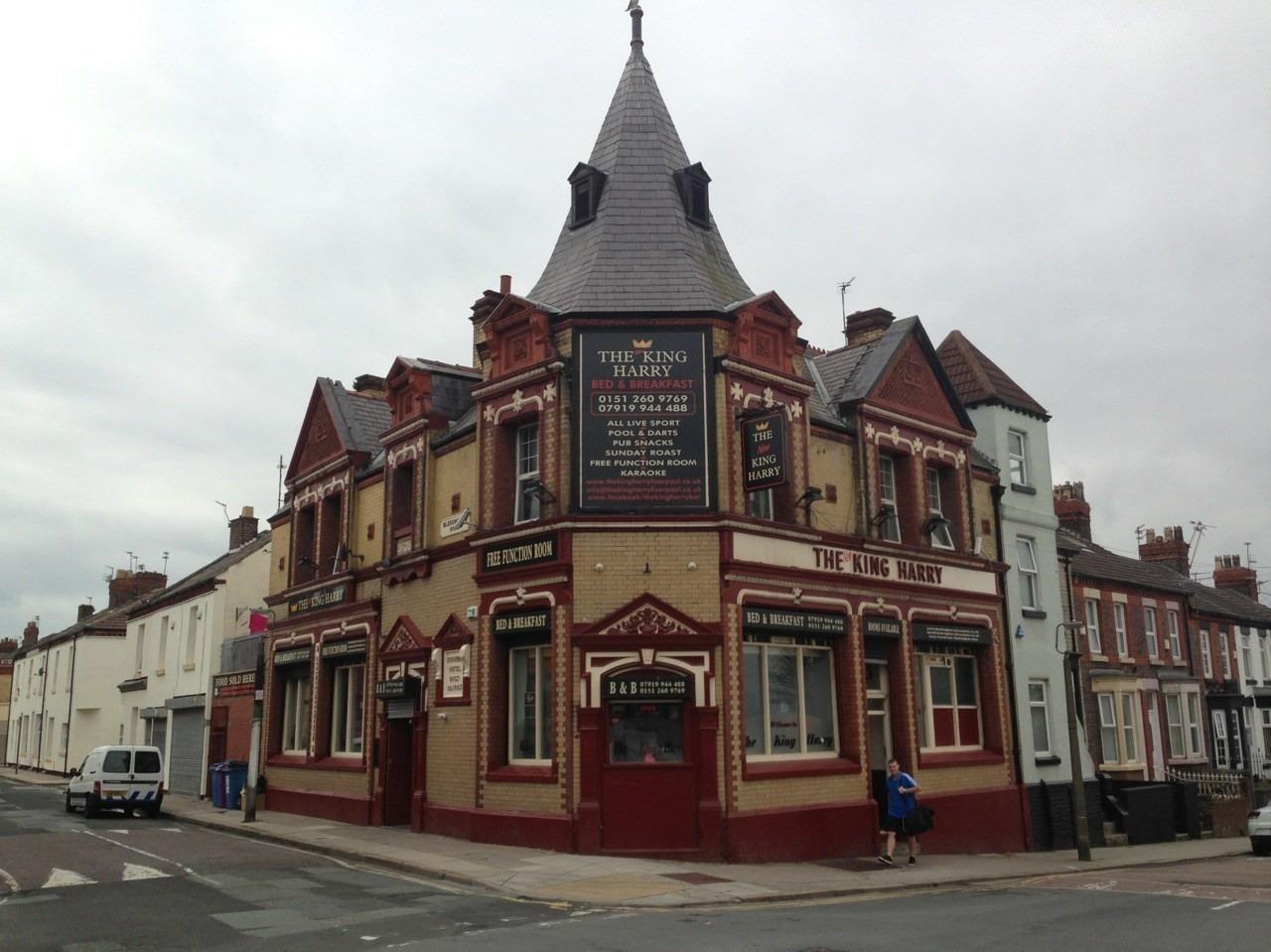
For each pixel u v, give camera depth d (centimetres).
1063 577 2875
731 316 1856
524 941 1045
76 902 1288
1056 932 1131
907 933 1114
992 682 2330
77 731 4591
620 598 1738
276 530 2947
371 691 2270
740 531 1784
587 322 1828
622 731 1720
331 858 1741
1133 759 3061
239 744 2916
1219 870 1955
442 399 2255
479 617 1914
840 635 1969
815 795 1834
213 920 1165
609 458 1775
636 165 2081
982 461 2509
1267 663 4100
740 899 1363
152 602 3994
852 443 2125
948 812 2112
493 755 1845
